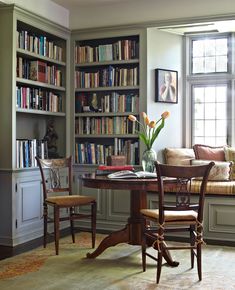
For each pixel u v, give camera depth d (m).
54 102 5.18
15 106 4.32
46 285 2.99
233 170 4.89
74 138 5.36
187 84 5.51
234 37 5.30
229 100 5.36
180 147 5.48
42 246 4.18
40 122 5.36
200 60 5.48
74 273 3.28
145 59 5.02
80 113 5.33
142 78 5.04
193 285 3.00
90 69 5.50
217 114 5.43
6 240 4.25
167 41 5.27
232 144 5.35
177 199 3.14
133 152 5.12
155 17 4.94
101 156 5.25
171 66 5.32
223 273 3.29
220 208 4.43
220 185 4.43
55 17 5.06
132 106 5.12
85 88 5.31
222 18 4.67
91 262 3.59
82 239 4.50
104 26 5.16
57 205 3.88
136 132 5.08
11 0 4.30
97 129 5.29
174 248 3.15
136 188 3.32
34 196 4.59
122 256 3.78
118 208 5.04
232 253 3.91
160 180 3.09
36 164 4.66
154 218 3.22
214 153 5.11
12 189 4.24
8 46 4.27
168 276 3.21
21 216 4.37
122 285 3.00
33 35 4.80
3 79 4.30
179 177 3.07
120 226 5.03
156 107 5.15
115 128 5.20
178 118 5.44
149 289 2.92
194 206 3.16
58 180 4.63
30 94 4.71
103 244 3.70
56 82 5.21
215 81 5.39
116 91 5.35
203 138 5.49
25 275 3.22
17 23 4.52
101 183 3.42
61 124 5.38
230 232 4.40
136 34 5.05
